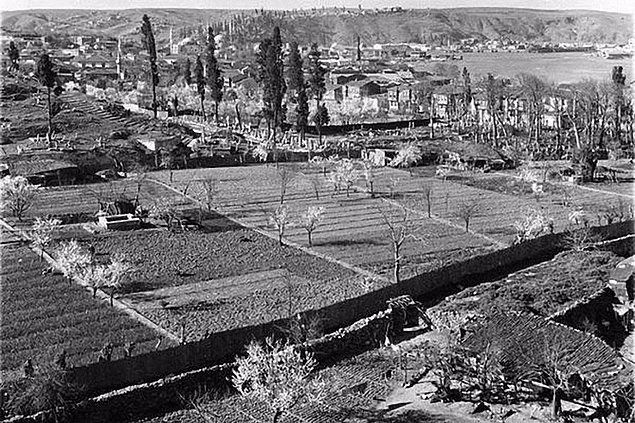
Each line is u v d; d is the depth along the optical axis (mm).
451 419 49844
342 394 53312
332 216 105438
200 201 111625
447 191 122375
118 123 172500
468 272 79500
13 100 181000
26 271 77875
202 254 86688
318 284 76938
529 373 52719
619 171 140625
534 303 70062
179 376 53250
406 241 93188
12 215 98875
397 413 50781
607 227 94875
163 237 93312
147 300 71125
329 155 153625
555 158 155375
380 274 80188
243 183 127125
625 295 73375
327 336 60750
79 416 48906
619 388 50125
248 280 77875
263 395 48750
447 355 56062
